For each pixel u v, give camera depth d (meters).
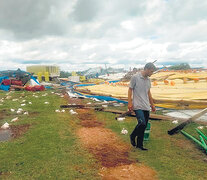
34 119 6.54
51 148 4.00
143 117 3.98
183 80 10.94
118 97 10.33
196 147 4.16
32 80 23.69
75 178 2.85
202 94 7.92
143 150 4.03
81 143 4.37
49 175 2.92
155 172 3.11
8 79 20.17
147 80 4.13
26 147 4.05
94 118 7.04
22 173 2.97
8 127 5.57
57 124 5.87
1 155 3.64
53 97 13.31
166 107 7.88
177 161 3.51
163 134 5.05
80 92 15.04
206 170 3.18
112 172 3.08
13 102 10.69
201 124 5.65
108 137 4.84
